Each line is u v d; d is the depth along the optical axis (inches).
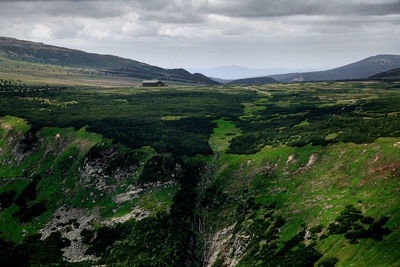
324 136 3344.0
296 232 2100.1
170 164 3735.2
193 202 3193.9
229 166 3526.1
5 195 3614.7
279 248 1993.1
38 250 2792.8
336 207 2111.2
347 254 1576.0
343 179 2459.4
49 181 3806.6
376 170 2288.4
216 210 2962.6
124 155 3964.1
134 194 3437.5
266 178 3053.6
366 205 1955.0
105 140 4234.7
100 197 3506.4
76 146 4249.5
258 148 3705.7
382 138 2684.5
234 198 2989.7
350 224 1813.5
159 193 3393.2
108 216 3228.3
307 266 1653.5
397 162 2198.6
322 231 1935.3
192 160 3870.6
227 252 2351.1
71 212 3368.6
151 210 3157.0
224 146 4311.0
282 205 2549.2
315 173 2758.4
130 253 2588.6
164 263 2406.5
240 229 2488.9
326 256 1654.8
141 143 4276.6
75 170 3892.7
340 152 2797.7
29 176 3927.2
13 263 2630.4
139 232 2842.0
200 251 2578.7
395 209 1750.7
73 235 2999.5
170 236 2701.8
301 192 2613.2
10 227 3159.5
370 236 1617.9
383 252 1455.5
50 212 3376.0
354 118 4237.2
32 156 4261.8
